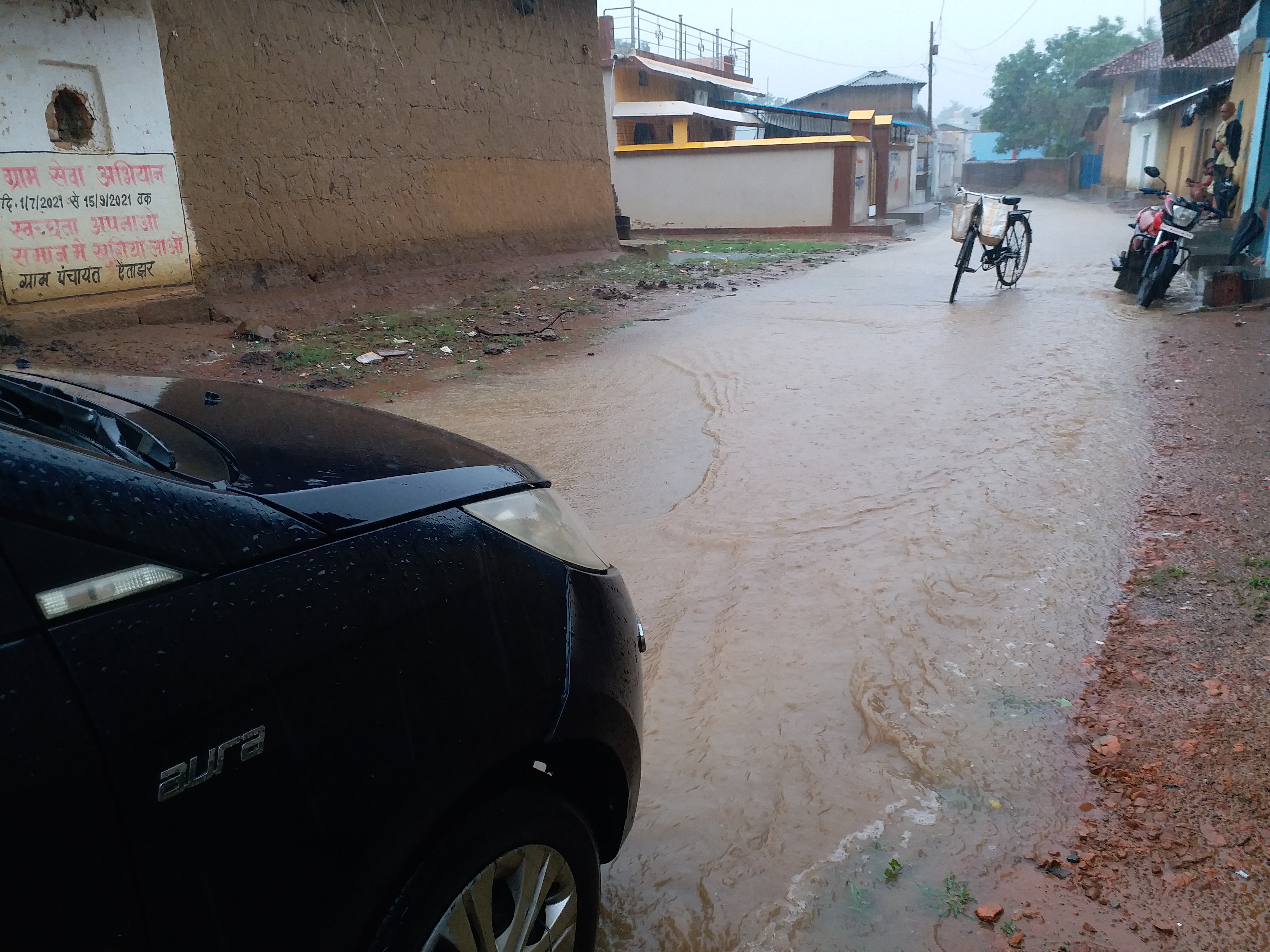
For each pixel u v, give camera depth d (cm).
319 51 1077
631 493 529
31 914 115
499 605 182
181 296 941
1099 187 4050
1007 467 530
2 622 120
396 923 153
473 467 207
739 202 2669
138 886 125
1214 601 359
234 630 141
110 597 131
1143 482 495
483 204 1373
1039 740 290
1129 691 310
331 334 975
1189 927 217
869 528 459
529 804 179
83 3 832
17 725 117
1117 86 3984
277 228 1047
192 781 132
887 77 5566
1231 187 1551
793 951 219
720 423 654
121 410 205
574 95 1570
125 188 887
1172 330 885
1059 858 242
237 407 223
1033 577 397
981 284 1330
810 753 292
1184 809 254
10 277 808
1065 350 823
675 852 254
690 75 3234
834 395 711
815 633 364
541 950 185
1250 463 502
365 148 1153
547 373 841
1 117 787
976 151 7556
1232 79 2050
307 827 143
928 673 331
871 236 2531
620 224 2131
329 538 161
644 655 357
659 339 988
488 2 1340
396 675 159
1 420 153
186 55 933
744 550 444
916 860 246
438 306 1154
